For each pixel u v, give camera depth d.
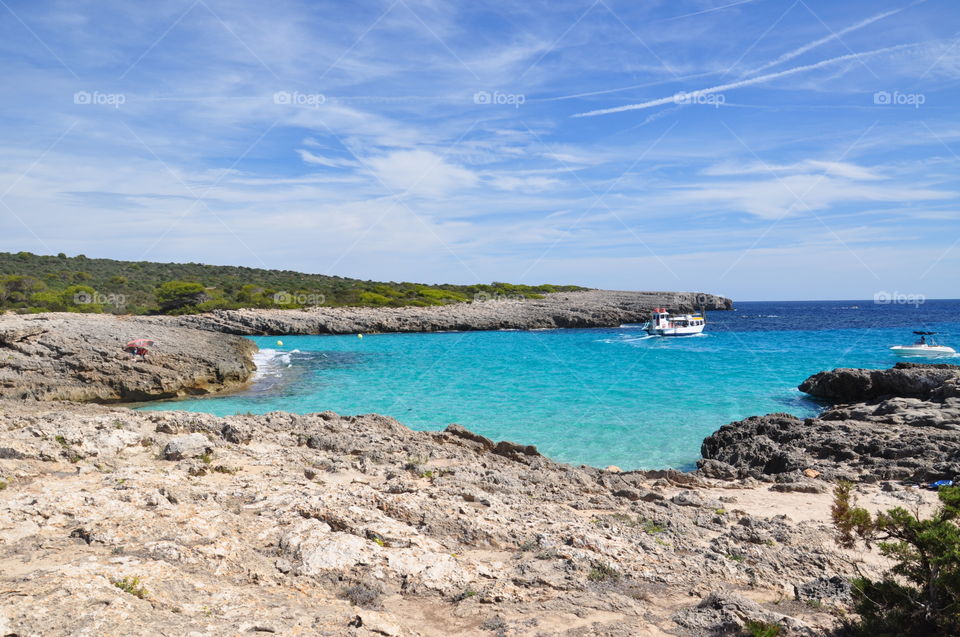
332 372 50.69
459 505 11.04
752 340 83.94
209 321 91.81
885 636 6.45
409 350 70.50
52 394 34.78
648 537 10.48
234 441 16.31
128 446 14.03
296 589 7.04
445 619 6.72
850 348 70.38
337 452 17.06
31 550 7.14
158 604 5.82
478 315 109.19
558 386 41.50
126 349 43.34
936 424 21.31
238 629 5.55
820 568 9.63
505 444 19.64
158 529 8.15
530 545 9.36
